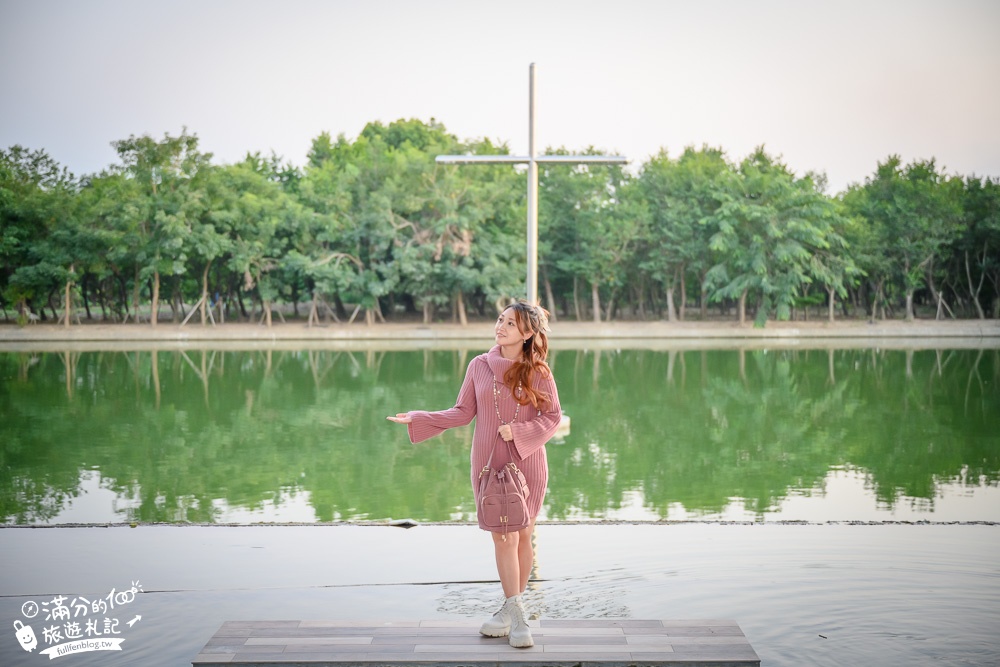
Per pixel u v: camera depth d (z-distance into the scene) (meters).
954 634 4.45
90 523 7.26
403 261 50.25
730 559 5.92
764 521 7.62
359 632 4.45
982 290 61.09
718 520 7.44
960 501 8.96
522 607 4.31
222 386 22.14
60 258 48.41
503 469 4.38
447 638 4.35
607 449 12.80
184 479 10.52
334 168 60.12
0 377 24.17
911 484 9.95
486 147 60.56
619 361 30.39
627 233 53.91
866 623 4.62
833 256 52.53
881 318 59.25
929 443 13.05
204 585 5.47
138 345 40.47
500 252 51.56
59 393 20.36
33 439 13.74
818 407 17.64
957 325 52.28
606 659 4.05
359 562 6.00
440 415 4.53
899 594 5.11
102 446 13.08
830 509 8.63
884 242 54.16
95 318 61.25
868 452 12.34
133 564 5.97
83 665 4.15
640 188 57.56
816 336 48.62
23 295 48.91
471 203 52.53
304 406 18.23
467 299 60.38
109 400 19.06
